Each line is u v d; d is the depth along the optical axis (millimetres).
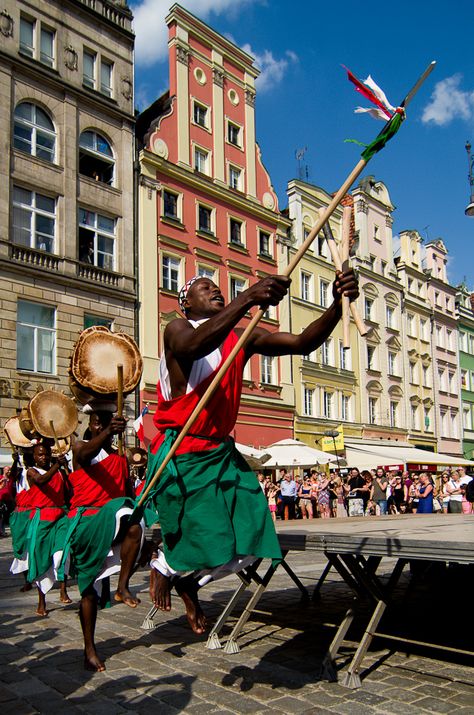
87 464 4809
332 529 5098
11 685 3975
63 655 4637
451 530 4793
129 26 23984
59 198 20797
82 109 21906
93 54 22750
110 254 22438
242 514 3262
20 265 19297
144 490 3373
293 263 2930
